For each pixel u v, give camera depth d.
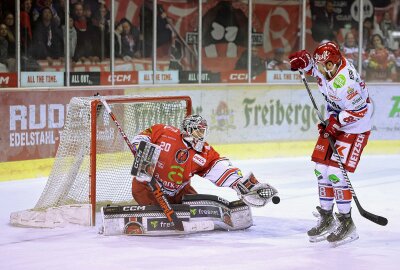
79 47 22.81
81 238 12.77
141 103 15.11
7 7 20.88
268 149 24.83
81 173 13.99
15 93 19.62
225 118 24.14
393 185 19.16
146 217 12.88
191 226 12.92
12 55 21.12
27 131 19.94
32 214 13.92
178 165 13.07
